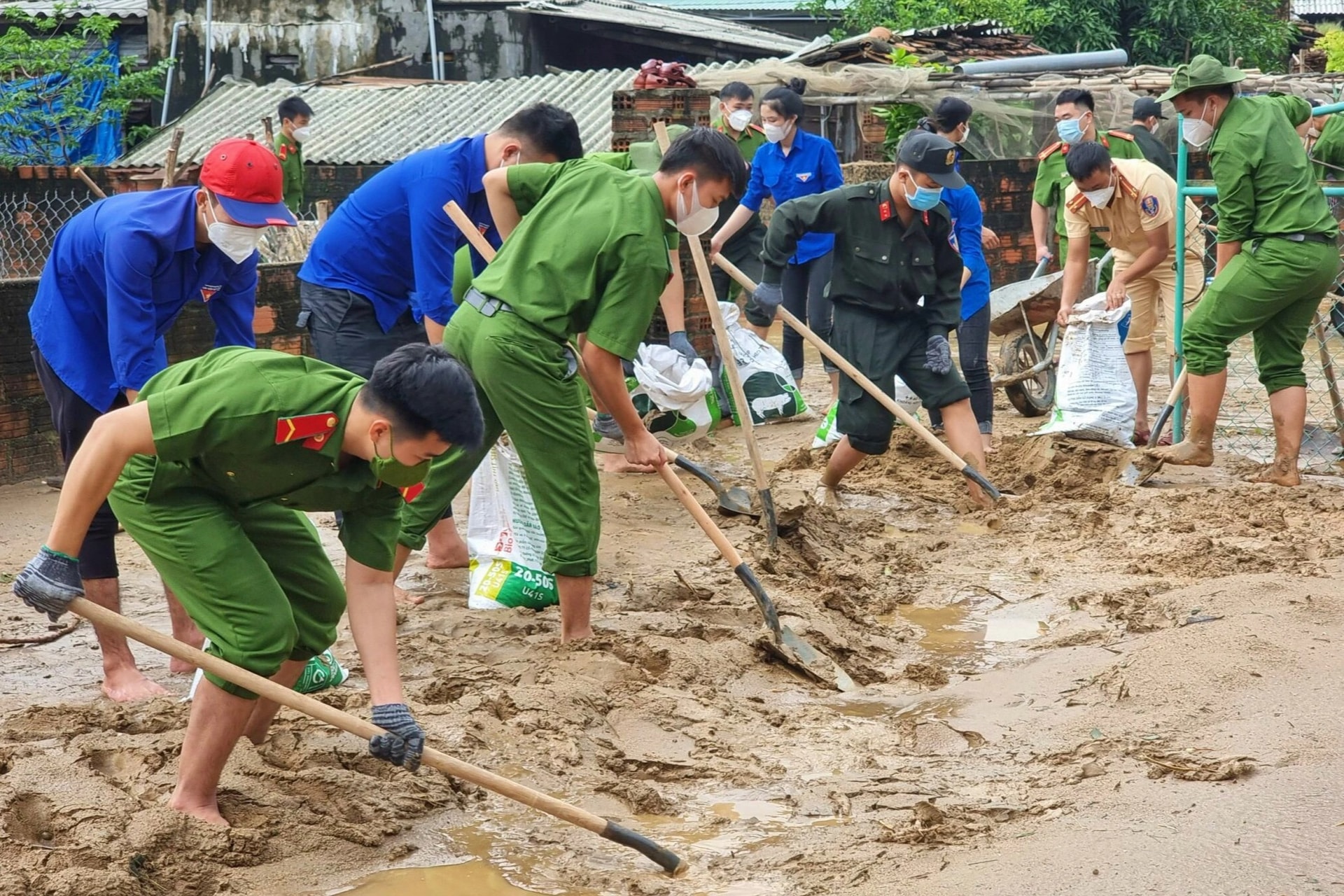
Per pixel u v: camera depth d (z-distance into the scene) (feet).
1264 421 31.68
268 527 12.44
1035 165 51.93
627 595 19.34
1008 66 50.24
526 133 18.52
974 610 19.66
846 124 56.34
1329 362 27.99
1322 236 23.82
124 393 16.22
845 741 14.89
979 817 12.63
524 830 12.74
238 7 78.48
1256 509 22.98
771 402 31.04
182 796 12.05
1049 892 10.81
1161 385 36.63
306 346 31.24
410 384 10.68
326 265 19.81
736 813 13.21
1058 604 19.54
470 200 18.89
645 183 16.22
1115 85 47.42
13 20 73.92
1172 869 10.97
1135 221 27.37
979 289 28.22
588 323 16.49
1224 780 12.73
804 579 20.45
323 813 12.54
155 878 11.37
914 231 22.91
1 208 43.62
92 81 71.36
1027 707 15.58
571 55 84.12
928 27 71.46
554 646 17.13
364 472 11.59
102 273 15.65
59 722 14.25
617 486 25.82
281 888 11.55
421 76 78.69
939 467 27.09
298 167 38.24
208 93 74.69
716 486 23.11
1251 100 24.43
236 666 11.68
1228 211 24.00
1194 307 29.07
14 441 26.40
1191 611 17.79
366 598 12.28
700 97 33.19
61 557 10.97
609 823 11.73
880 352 23.63
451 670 16.29
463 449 10.93
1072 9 80.64
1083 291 30.48
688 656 16.76
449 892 11.56
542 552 18.99
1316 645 15.98
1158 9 81.61
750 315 30.78
